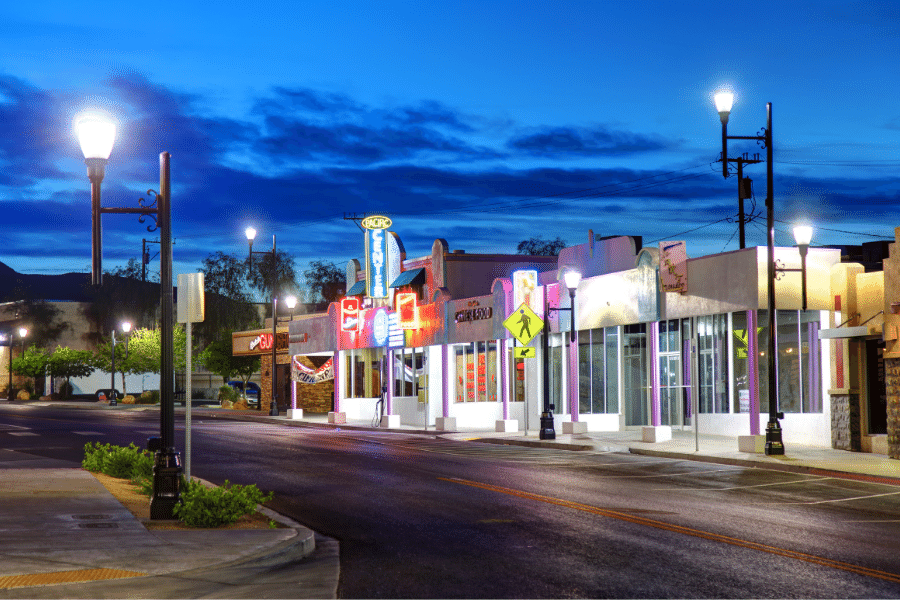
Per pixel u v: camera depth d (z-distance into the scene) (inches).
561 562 417.4
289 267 2967.5
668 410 1224.2
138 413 2321.6
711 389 1138.7
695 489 685.9
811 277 1033.5
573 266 1284.4
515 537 485.7
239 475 805.2
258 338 2459.4
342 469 843.4
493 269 1795.0
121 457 764.6
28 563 399.2
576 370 1262.3
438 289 1622.8
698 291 1122.0
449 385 1633.9
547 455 984.9
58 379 3656.5
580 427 1245.7
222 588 368.5
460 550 453.4
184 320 555.8
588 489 685.9
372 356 1907.0
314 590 366.9
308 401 2278.5
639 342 1268.5
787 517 547.2
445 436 1325.0
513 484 717.9
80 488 665.6
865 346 960.3
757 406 1018.1
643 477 766.5
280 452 1027.3
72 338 3902.6
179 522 516.7
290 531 491.2
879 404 946.1
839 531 497.0
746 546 452.4
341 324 1871.3
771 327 925.8
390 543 479.2
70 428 1547.7
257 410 2332.7
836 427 981.2
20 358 3565.5
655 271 1194.6
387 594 359.6
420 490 687.7
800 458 876.0
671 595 351.3
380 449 1069.1
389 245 1898.4
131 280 3344.0
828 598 346.3
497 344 1464.1
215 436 1284.4
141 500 615.5
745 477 765.3
